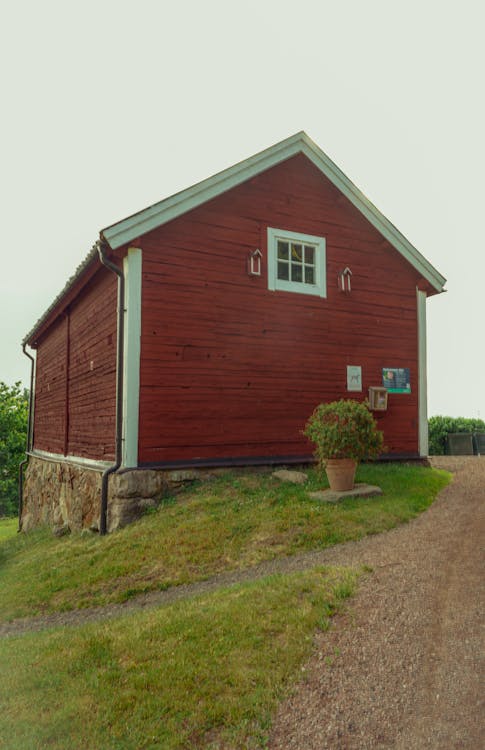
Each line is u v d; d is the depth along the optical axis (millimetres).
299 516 6926
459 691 3115
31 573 7094
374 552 5594
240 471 9125
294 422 9898
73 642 4277
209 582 5484
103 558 6707
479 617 3920
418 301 12016
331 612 4152
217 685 3389
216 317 9273
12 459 32250
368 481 8812
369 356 11086
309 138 10547
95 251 8867
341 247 11000
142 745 2949
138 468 8227
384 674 3348
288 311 10109
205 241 9305
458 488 9055
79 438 11633
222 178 9375
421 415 11641
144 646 3967
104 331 9938
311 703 3160
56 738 3064
